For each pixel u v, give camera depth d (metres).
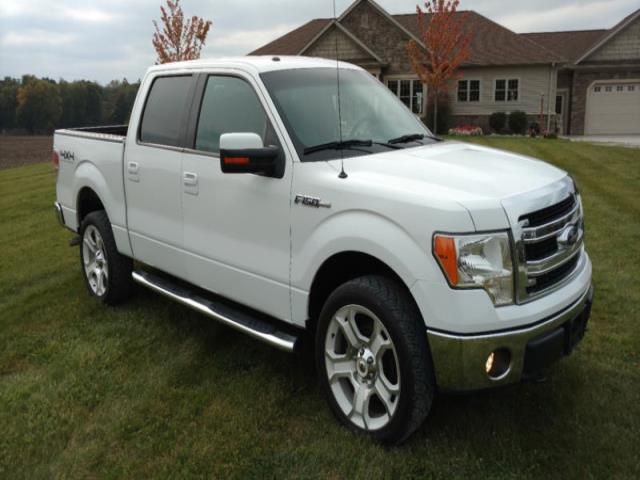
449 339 2.70
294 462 3.00
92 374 3.98
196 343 4.43
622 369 3.81
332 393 3.30
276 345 3.46
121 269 5.14
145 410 3.51
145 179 4.49
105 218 5.17
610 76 28.00
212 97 4.04
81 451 3.14
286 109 3.58
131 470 2.98
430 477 2.85
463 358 2.71
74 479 2.93
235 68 3.92
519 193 2.90
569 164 13.16
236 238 3.74
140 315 5.03
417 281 2.76
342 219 3.08
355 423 3.20
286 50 30.36
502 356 2.78
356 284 3.06
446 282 2.69
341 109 3.84
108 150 4.93
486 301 2.70
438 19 24.70
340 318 3.18
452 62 24.92
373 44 28.09
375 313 2.97
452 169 3.19
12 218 9.89
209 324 4.80
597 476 2.81
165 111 4.41
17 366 4.19
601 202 8.81
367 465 2.94
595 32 32.34
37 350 4.41
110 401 3.63
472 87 28.66
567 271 3.21
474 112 28.89
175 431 3.29
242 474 2.92
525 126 27.66
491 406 3.43
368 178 3.08
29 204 11.12
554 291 3.00
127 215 4.80
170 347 4.38
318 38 27.53
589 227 7.33
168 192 4.27
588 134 28.73
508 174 3.17
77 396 3.71
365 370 3.12
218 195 3.81
